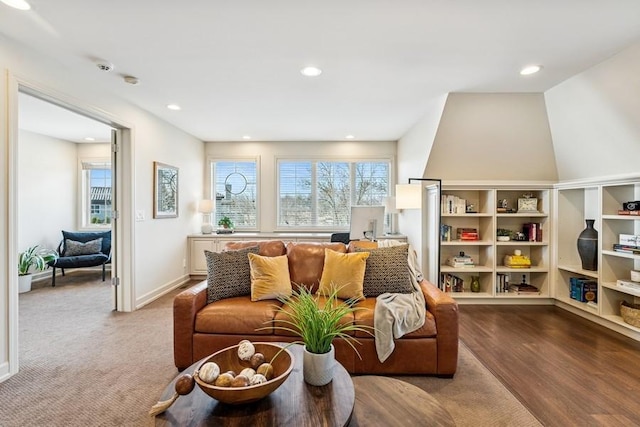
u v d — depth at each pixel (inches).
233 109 151.6
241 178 227.8
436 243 153.5
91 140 226.5
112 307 147.9
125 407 74.7
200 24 81.8
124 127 140.3
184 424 45.8
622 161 118.3
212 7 74.7
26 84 92.4
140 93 131.1
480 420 70.5
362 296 98.8
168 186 176.2
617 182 118.6
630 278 125.7
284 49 94.8
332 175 225.8
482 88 123.5
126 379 86.9
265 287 98.7
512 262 157.5
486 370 92.1
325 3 73.1
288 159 224.2
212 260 105.2
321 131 195.5
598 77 105.1
